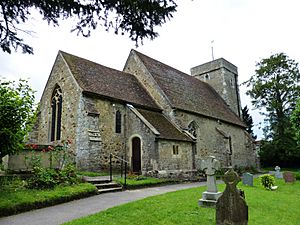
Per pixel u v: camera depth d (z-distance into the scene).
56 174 10.57
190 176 18.70
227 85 34.44
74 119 16.66
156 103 21.53
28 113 9.22
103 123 17.09
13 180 9.63
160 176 15.97
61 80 18.33
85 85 17.09
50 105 19.28
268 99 31.86
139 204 8.02
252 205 8.73
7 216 7.07
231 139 28.58
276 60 31.05
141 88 22.22
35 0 5.05
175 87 24.20
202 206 8.16
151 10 5.29
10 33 5.35
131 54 24.36
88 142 15.21
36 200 8.02
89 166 14.90
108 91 18.20
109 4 5.25
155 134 16.50
